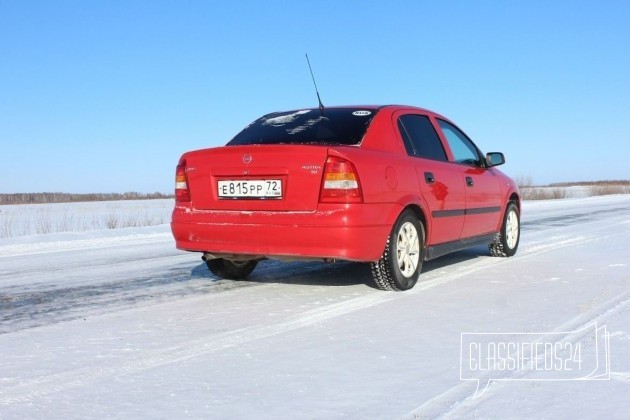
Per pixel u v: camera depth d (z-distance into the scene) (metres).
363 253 4.49
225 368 3.03
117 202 59.03
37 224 21.30
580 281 5.36
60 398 2.66
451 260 6.95
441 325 3.82
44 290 5.55
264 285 5.46
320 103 5.62
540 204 25.39
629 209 19.42
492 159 6.65
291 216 4.47
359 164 4.47
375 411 2.43
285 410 2.46
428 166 5.38
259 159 4.61
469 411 2.41
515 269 6.18
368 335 3.59
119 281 6.01
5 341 3.66
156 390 2.74
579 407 2.44
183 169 5.06
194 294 5.12
